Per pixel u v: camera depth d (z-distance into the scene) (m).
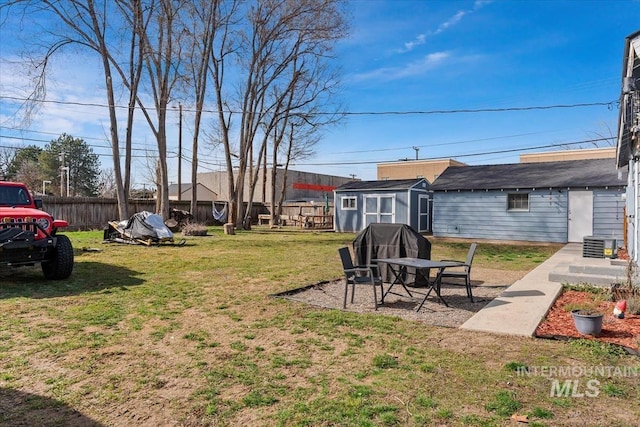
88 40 15.29
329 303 5.51
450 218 16.44
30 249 6.25
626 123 6.50
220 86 19.89
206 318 4.66
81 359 3.38
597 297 5.62
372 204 19.78
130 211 20.62
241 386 2.89
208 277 7.29
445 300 5.70
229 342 3.84
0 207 6.95
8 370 3.14
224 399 2.69
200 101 19.58
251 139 20.84
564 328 4.26
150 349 3.63
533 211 14.74
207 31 18.89
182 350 3.62
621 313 4.49
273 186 23.69
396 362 3.32
